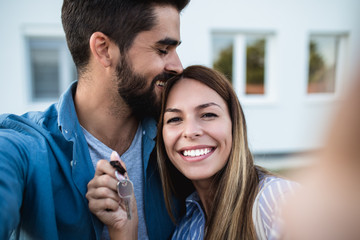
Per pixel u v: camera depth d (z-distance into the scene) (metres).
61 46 5.05
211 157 1.16
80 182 1.04
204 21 5.19
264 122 5.65
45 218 0.93
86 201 1.04
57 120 1.11
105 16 1.06
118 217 1.01
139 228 1.25
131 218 1.04
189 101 1.15
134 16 1.05
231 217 1.11
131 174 1.25
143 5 1.05
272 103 5.61
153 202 1.28
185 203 1.39
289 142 5.73
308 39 5.54
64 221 0.99
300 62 5.58
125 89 1.11
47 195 0.94
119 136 1.22
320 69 5.88
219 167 1.18
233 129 1.21
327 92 5.95
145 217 1.26
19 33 4.73
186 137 1.14
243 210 1.09
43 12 4.79
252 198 1.07
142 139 1.28
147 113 1.23
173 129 1.18
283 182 1.01
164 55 1.13
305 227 0.40
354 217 0.35
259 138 5.65
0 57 4.70
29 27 4.78
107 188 0.97
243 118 1.23
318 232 0.38
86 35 1.10
